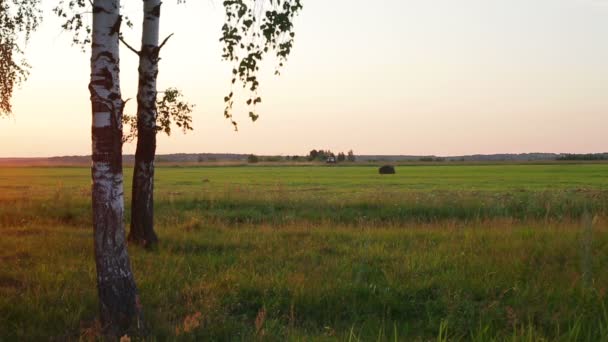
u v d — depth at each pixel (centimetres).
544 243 1045
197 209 2033
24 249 1033
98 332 562
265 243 1134
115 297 579
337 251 1049
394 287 750
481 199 2166
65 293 695
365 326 630
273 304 688
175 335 572
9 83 1362
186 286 746
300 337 577
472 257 916
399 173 8175
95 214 584
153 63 1129
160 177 7150
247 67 710
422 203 2038
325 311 673
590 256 861
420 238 1204
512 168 10638
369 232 1297
